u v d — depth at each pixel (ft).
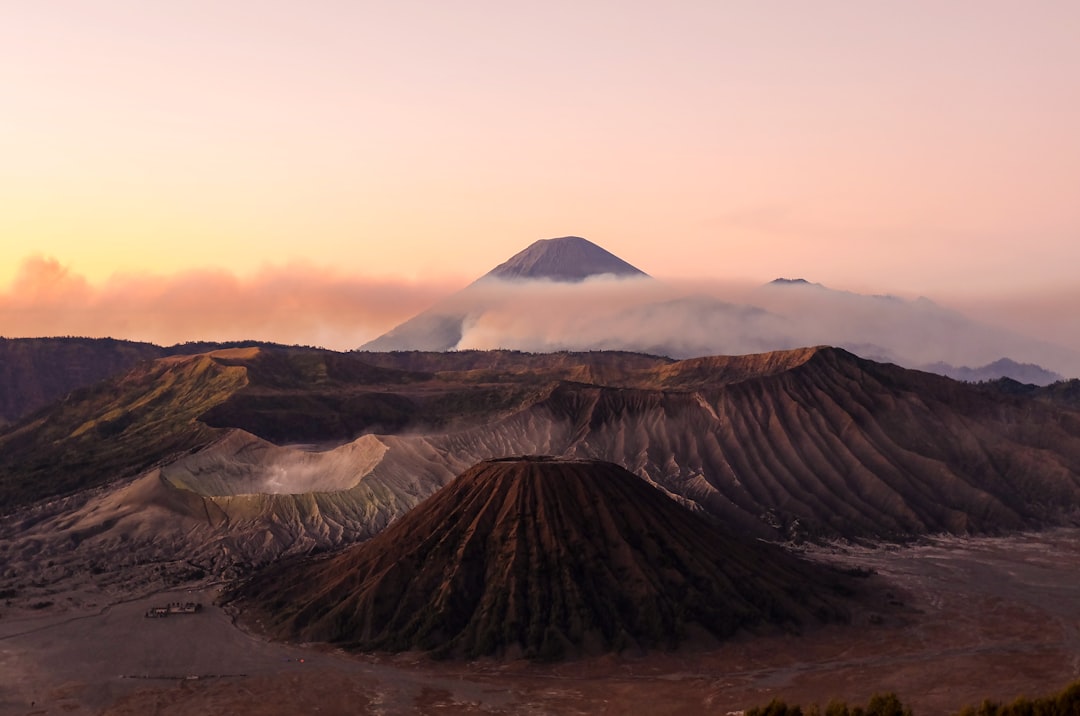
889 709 244.42
